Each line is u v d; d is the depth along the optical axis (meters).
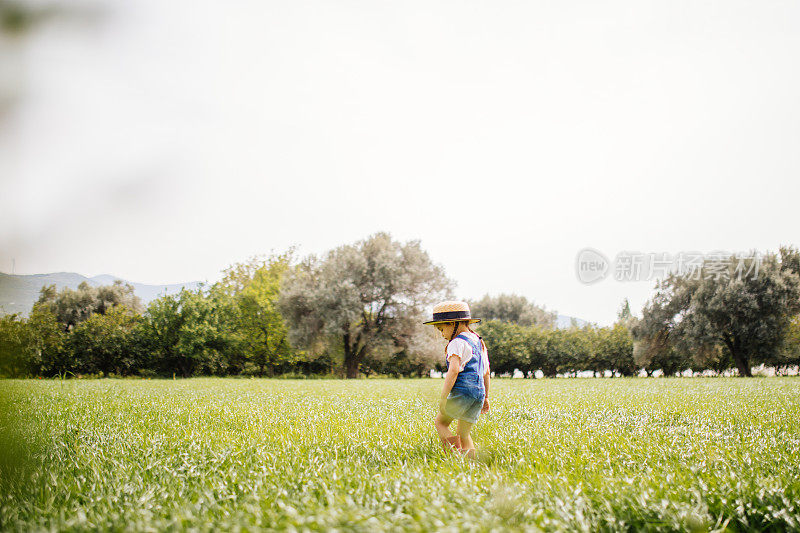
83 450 4.93
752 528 2.93
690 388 17.19
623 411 9.05
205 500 3.26
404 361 52.16
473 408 5.01
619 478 3.60
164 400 11.46
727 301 41.00
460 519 2.61
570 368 55.12
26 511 3.04
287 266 59.31
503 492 3.15
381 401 11.48
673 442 5.34
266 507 3.06
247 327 53.12
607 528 2.84
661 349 46.78
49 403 9.93
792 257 41.44
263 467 4.08
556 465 4.25
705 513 2.97
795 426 6.77
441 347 45.66
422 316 45.66
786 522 2.91
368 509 2.90
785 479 3.64
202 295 49.31
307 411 9.11
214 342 47.19
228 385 19.88
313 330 45.06
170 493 3.47
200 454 4.76
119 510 3.09
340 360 49.84
